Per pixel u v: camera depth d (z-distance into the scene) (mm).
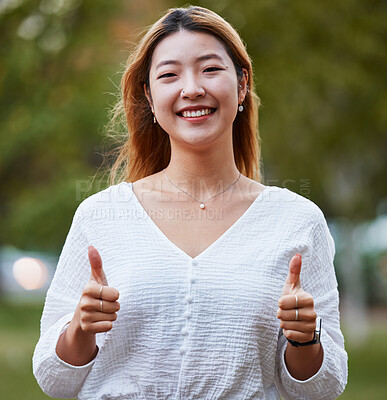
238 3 12703
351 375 15016
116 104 5191
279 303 3857
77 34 15125
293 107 13852
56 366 4195
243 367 4121
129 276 4191
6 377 14484
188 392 4121
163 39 4398
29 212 23234
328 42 13188
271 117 13859
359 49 13102
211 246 4250
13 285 32969
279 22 12859
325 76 13125
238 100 4625
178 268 4184
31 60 15078
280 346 4301
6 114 16781
